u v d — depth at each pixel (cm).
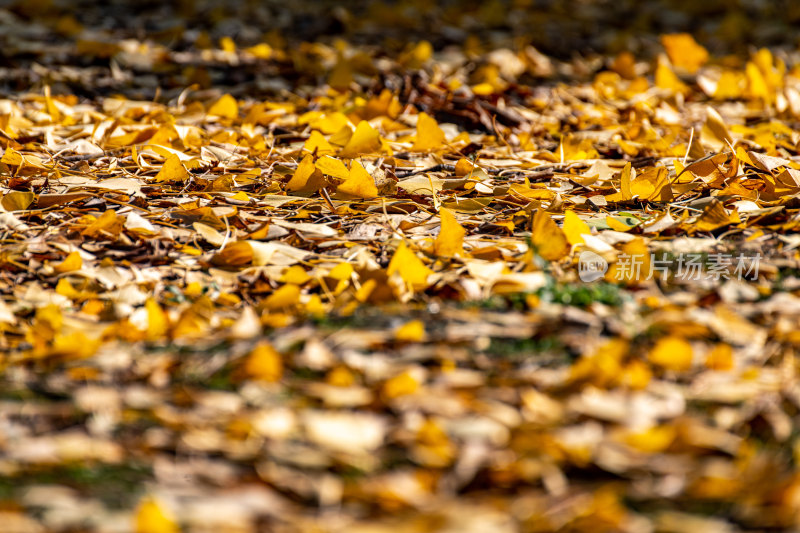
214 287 504
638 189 531
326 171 535
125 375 480
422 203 531
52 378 480
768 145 557
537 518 415
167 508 424
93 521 418
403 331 484
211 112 581
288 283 502
